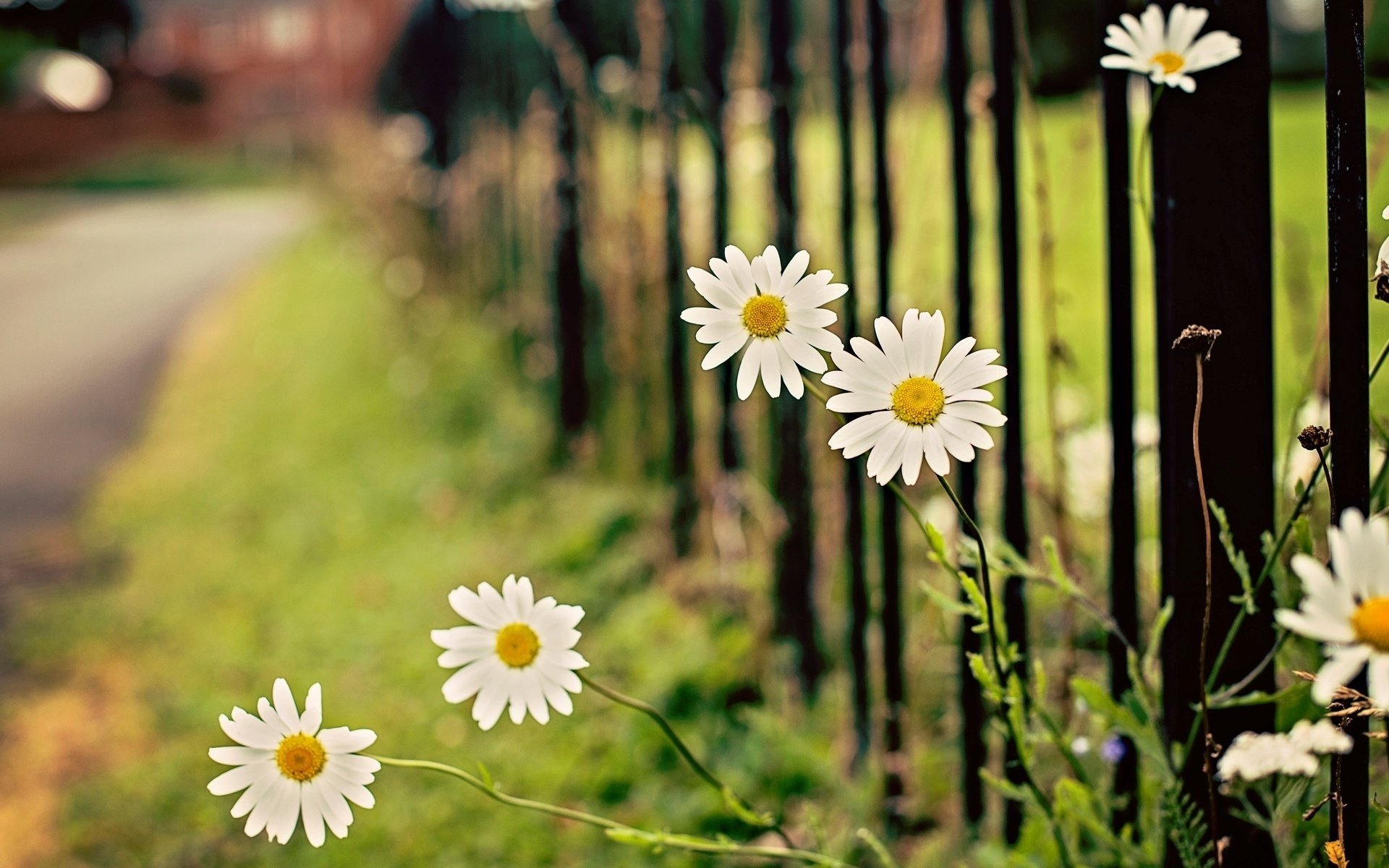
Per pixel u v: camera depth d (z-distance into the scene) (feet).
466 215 26.37
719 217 10.62
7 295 49.80
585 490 14.38
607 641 10.69
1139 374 13.12
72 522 18.15
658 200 12.64
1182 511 4.96
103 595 14.60
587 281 15.34
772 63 9.10
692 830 8.25
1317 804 4.26
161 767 10.19
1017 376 6.46
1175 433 4.95
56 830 9.64
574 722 9.71
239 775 4.00
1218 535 4.92
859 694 8.16
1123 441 5.79
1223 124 4.75
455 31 27.55
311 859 8.73
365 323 31.37
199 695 11.44
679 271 11.47
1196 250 4.82
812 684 9.21
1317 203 18.75
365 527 15.72
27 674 12.71
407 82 34.04
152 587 14.65
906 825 7.53
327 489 17.48
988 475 8.63
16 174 151.53
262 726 4.01
